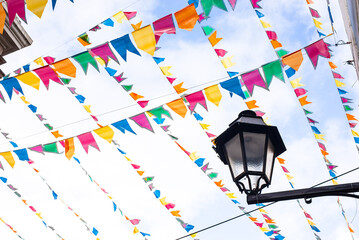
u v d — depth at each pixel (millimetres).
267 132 3691
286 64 5215
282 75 5242
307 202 3508
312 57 5164
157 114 5809
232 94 5664
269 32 5223
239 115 3850
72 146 6387
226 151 3701
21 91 5578
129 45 5016
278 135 3738
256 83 5297
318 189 3469
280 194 3490
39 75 5465
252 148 3643
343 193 3438
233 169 3629
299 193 3498
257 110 6125
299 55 5191
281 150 3797
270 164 3676
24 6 4430
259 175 3562
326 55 5148
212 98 5594
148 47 5012
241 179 3586
